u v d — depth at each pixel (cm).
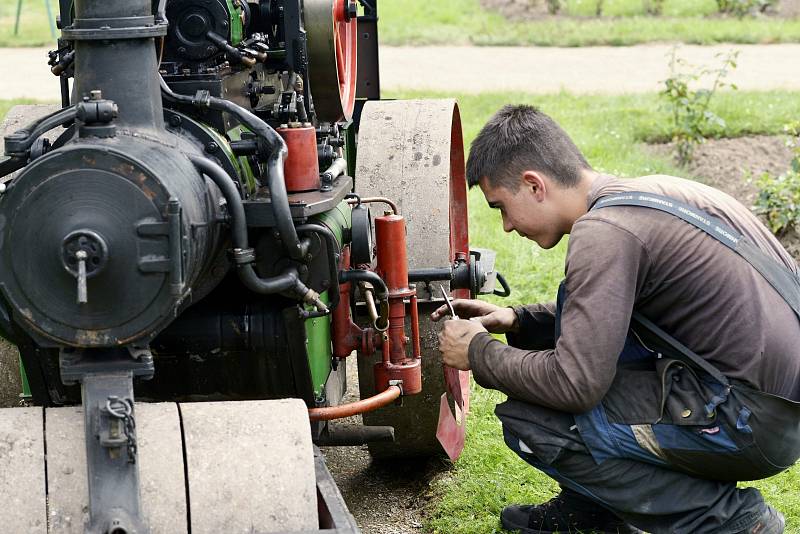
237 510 232
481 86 1289
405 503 384
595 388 285
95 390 230
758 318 288
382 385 320
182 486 232
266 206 259
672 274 290
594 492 307
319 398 306
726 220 301
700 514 300
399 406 349
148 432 236
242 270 254
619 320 284
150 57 252
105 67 248
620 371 304
